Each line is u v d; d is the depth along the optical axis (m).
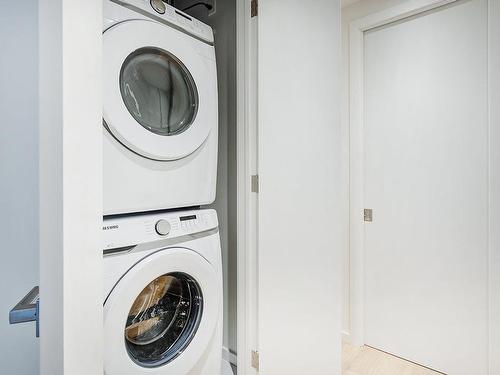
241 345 1.41
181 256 1.10
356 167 2.00
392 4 1.83
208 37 1.34
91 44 0.63
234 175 1.62
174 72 1.21
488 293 1.57
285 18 1.39
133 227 1.00
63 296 0.59
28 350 1.18
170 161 1.16
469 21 1.60
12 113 1.14
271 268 1.37
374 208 1.97
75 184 0.60
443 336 1.72
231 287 1.65
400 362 1.84
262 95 1.33
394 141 1.87
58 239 0.60
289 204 1.41
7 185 1.14
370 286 2.00
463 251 1.64
